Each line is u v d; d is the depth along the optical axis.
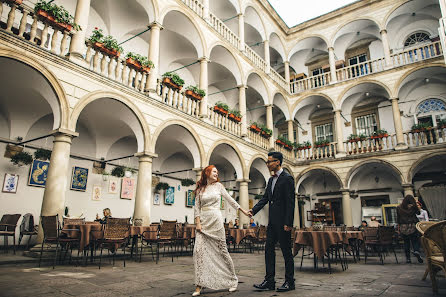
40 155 10.97
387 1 20.62
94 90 9.46
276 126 26.02
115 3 13.64
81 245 6.85
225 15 21.12
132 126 11.21
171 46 16.66
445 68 18.02
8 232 8.77
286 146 20.94
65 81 8.69
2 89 9.85
